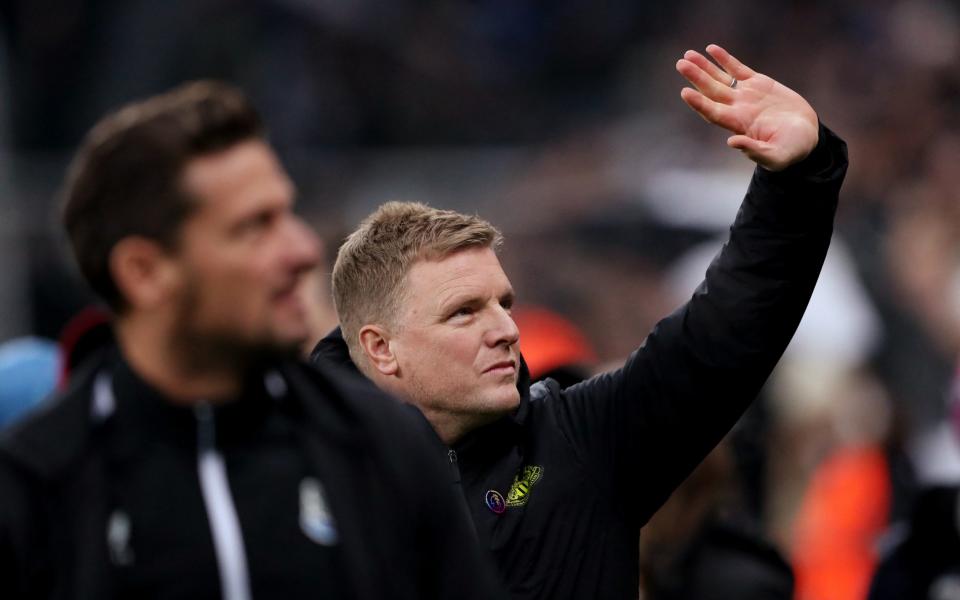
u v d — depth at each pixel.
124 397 7.17
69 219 7.27
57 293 30.95
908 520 15.61
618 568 9.95
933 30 44.75
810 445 27.16
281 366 7.45
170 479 7.04
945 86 42.84
